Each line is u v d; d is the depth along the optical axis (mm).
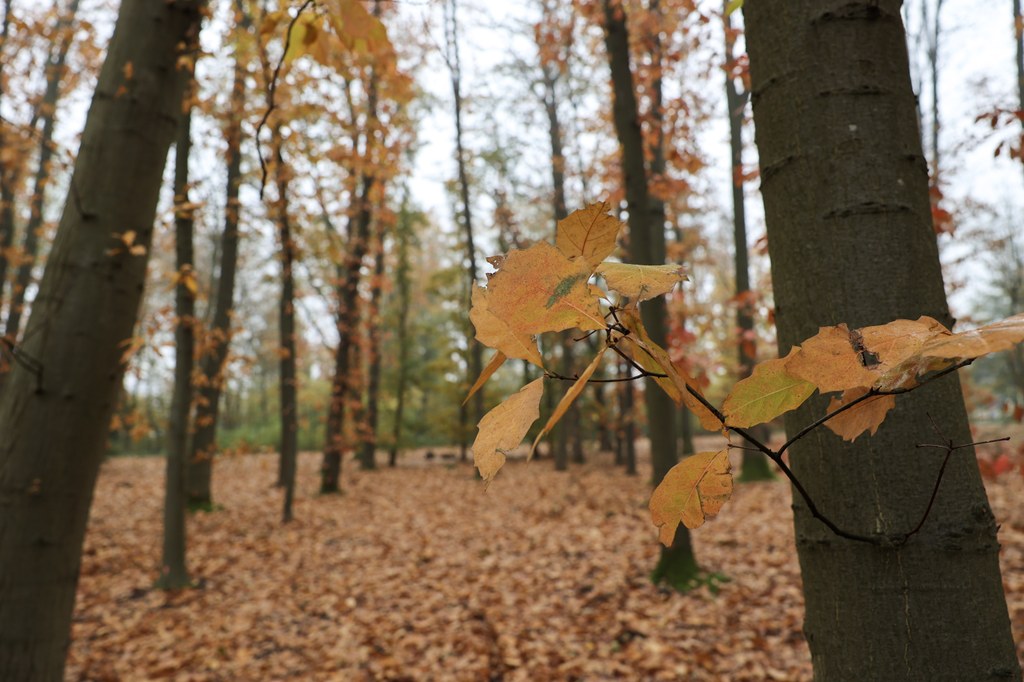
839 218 937
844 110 958
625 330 367
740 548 6402
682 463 456
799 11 1012
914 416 887
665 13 6613
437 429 20953
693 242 13414
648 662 4055
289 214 7242
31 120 9586
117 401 2471
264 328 33469
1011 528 6098
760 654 4074
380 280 12547
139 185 2461
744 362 8539
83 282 2326
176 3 2551
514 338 388
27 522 2182
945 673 830
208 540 8344
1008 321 374
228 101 6156
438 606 5430
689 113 6449
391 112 9289
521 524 8703
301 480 15047
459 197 17453
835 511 919
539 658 4250
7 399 2270
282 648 4758
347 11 996
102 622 5359
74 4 8727
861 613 880
